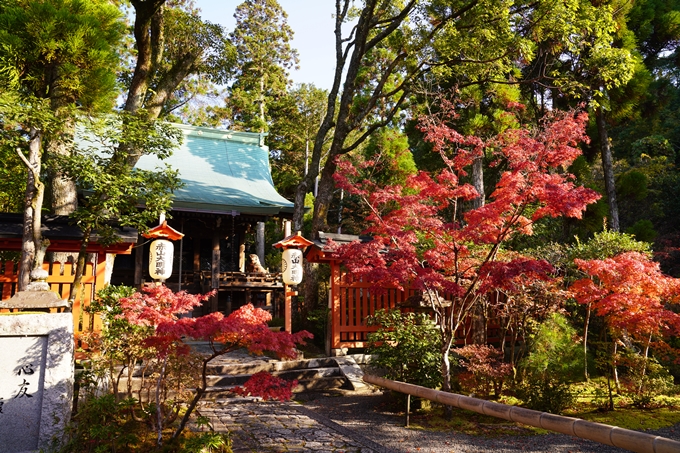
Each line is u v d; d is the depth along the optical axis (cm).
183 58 1398
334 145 1441
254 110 2905
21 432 461
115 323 566
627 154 2608
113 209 758
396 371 794
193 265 1770
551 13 1291
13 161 1157
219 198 1571
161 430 506
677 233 1847
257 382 456
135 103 1184
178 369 563
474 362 844
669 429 678
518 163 695
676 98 2630
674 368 1027
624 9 1426
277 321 1288
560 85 1419
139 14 1128
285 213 1680
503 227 759
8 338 471
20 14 767
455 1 1401
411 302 884
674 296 834
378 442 614
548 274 1014
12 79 767
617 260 819
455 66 1465
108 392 623
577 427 397
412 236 771
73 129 848
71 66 786
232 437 588
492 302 1145
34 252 729
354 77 1452
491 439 641
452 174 779
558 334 870
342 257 813
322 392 902
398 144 1736
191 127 1908
